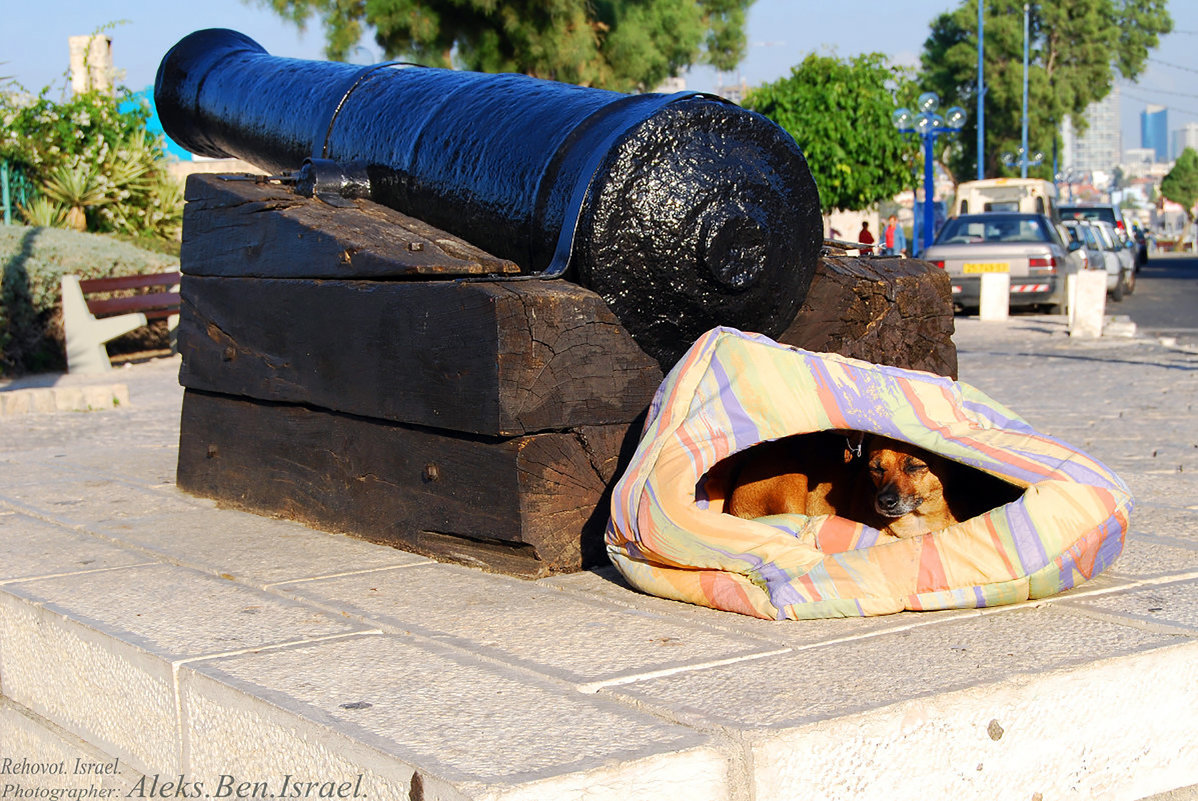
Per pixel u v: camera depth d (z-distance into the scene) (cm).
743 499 405
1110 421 738
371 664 286
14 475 591
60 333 1328
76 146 1872
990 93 6322
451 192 449
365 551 412
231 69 581
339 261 427
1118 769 276
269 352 470
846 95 2177
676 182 390
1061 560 319
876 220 3456
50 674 344
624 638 305
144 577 380
